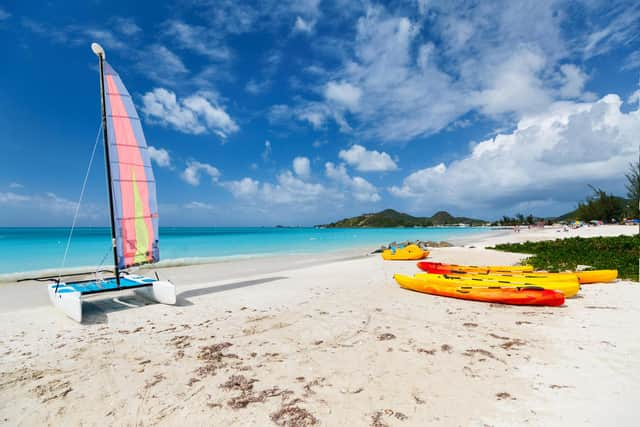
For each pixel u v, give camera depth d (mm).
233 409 3410
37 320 7004
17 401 3709
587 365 4176
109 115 8156
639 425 2934
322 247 30078
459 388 3709
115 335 5957
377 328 5941
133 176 8523
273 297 8758
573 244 18875
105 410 3479
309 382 3949
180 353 5000
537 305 7133
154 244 8914
